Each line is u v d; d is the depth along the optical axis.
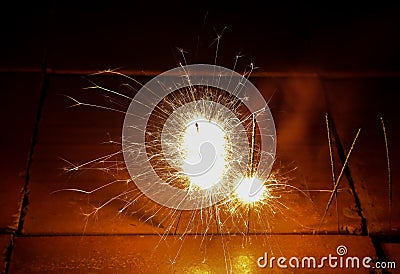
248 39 3.34
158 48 3.25
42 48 3.21
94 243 2.24
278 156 2.64
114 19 3.43
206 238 2.28
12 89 2.94
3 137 2.68
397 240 2.32
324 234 2.32
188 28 3.39
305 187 2.51
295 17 3.50
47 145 2.66
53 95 2.93
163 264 2.18
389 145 2.74
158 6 3.53
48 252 2.20
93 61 3.15
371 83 3.10
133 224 2.32
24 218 2.33
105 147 2.65
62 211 2.36
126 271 2.15
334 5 3.58
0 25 3.34
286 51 3.27
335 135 2.78
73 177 2.51
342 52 3.28
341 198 2.46
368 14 3.52
